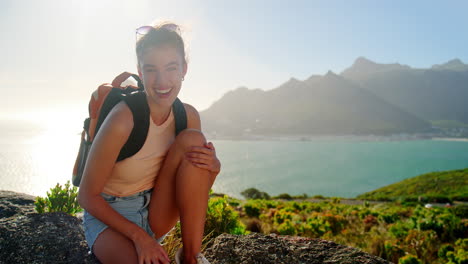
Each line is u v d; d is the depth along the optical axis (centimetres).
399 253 805
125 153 174
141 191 195
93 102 180
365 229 1241
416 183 7112
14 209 309
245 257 250
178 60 175
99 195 176
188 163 177
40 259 203
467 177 6638
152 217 199
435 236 962
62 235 233
